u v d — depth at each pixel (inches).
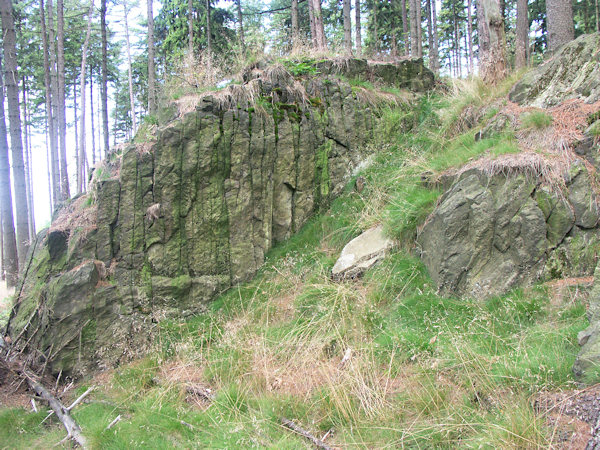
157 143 226.5
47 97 645.9
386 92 319.0
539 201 175.3
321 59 321.7
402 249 211.2
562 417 108.5
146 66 994.7
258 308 212.4
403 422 131.8
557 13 335.3
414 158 267.6
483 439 110.7
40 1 650.8
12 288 394.0
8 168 389.7
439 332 152.8
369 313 182.7
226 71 312.3
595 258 164.7
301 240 247.3
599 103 194.9
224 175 235.9
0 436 163.9
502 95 266.4
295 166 257.0
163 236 224.2
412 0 560.4
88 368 203.5
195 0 772.6
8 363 207.5
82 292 206.5
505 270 173.0
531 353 136.0
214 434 142.3
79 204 254.2
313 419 142.0
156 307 218.7
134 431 152.1
